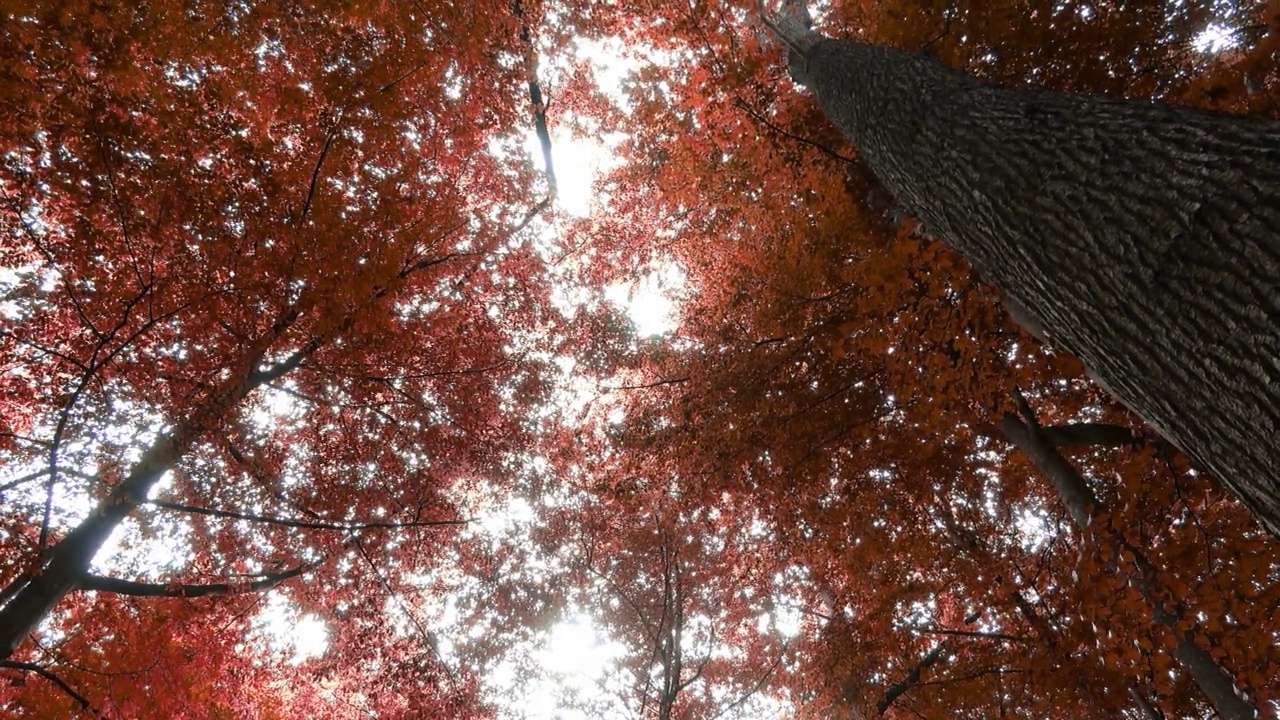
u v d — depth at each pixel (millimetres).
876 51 3820
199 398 4250
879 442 5613
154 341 4242
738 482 5906
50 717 3791
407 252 4840
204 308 3992
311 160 4594
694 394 5996
